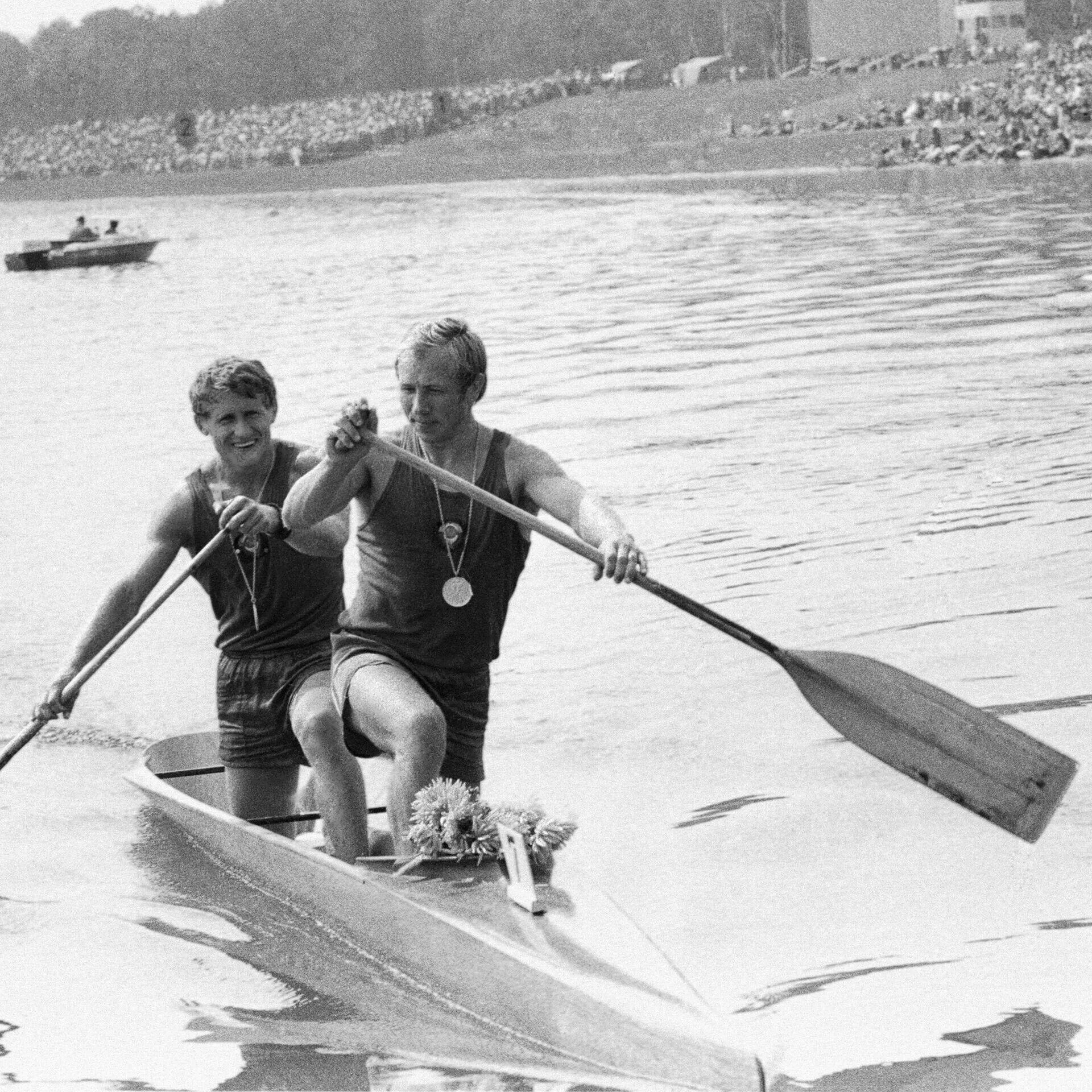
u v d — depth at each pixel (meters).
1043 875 6.39
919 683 6.27
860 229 41.03
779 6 182.75
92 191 138.25
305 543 6.75
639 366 21.20
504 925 5.60
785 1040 5.21
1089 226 36.41
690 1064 4.86
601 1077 5.02
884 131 85.69
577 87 145.62
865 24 133.88
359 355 24.50
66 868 7.13
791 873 6.59
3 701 9.49
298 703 6.95
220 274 43.56
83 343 28.92
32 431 19.02
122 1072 5.25
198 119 175.38
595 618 10.44
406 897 5.86
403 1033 5.43
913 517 12.13
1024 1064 4.93
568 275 35.62
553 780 7.89
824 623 9.90
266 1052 5.34
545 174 98.94
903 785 7.52
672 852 6.92
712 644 9.73
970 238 36.06
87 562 12.49
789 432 15.80
